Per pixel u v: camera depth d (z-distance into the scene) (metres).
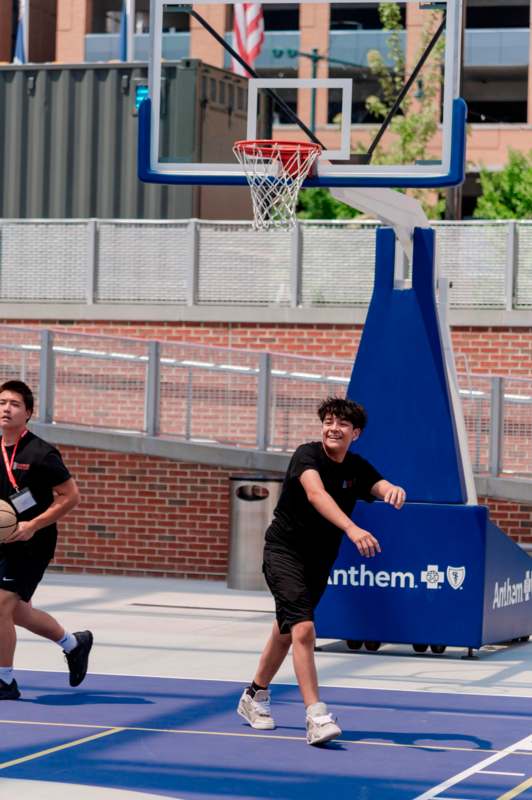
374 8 159.12
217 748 22.17
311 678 22.56
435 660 33.06
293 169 33.91
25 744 22.12
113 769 20.55
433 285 34.12
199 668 30.62
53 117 63.69
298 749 22.20
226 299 56.78
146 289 57.69
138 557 51.78
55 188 63.75
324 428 22.89
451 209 77.19
